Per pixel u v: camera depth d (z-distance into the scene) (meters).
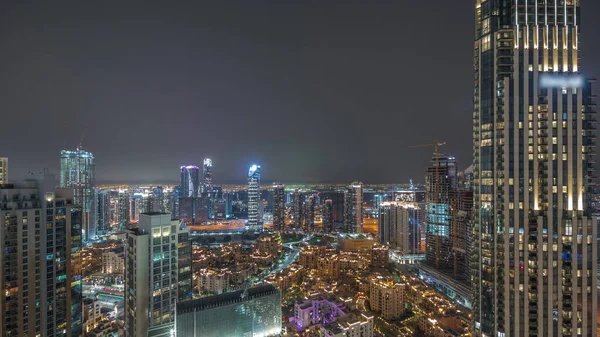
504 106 135.12
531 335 128.88
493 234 136.62
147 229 173.50
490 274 137.38
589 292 127.50
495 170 136.88
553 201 131.25
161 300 174.62
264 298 187.50
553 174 132.00
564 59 136.50
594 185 132.75
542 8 138.25
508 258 132.38
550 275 129.12
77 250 177.75
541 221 130.12
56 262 163.75
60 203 166.50
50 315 161.00
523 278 130.50
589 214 131.25
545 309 128.75
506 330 131.00
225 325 174.00
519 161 133.50
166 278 176.75
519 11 137.75
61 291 166.12
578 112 133.50
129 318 172.75
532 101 134.38
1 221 146.12
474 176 150.38
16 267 150.00
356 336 186.75
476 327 145.75
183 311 164.88
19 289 150.62
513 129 134.38
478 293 144.62
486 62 143.00
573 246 128.50
